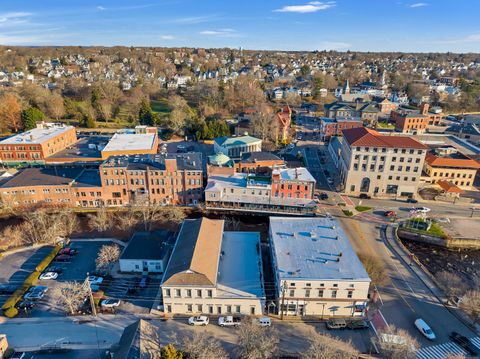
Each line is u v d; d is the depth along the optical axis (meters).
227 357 62.16
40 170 135.88
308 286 71.31
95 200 121.25
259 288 75.81
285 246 82.50
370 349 64.25
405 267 90.31
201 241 84.00
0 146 157.00
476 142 190.75
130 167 119.94
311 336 67.88
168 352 52.81
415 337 67.44
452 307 76.00
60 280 83.44
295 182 115.25
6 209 114.94
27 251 95.44
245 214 118.44
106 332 68.69
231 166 133.00
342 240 85.44
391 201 129.50
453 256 101.88
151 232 99.44
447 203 128.25
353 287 71.06
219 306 73.38
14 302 74.88
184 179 119.56
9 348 64.25
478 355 63.12
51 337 67.38
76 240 101.00
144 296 79.00
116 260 91.44
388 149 127.56
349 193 135.25
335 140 180.88
